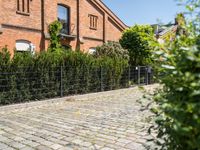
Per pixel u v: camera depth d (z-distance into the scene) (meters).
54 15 18.41
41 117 8.10
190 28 2.10
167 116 1.86
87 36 21.19
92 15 21.78
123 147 5.10
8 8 15.42
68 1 19.59
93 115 8.37
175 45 2.03
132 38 19.81
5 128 6.61
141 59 19.39
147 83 17.16
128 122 7.24
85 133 6.11
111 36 23.61
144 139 5.58
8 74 10.07
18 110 9.46
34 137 5.78
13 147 5.11
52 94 11.88
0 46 14.79
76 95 12.74
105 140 5.56
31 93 10.99
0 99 9.80
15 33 15.84
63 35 18.64
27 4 16.55
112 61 15.50
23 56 10.78
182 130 1.61
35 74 11.11
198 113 1.62
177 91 1.88
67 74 12.59
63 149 5.00
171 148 2.10
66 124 7.06
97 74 14.45
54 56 11.98
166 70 2.03
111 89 15.53
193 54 1.72
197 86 1.69
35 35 17.06
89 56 13.97
